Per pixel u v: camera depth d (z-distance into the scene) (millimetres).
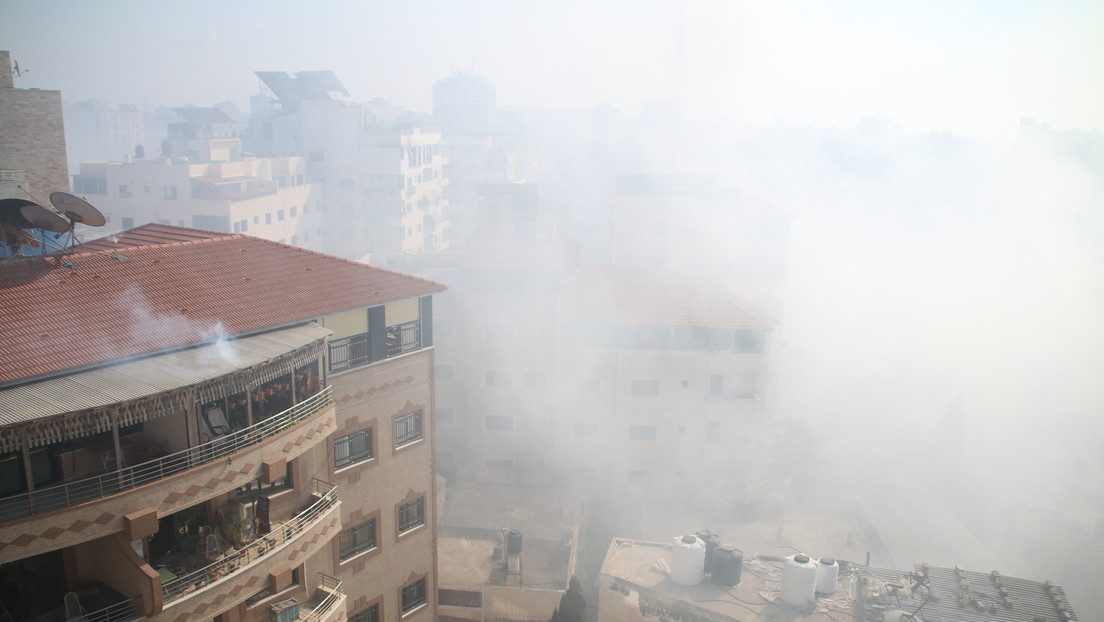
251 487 28531
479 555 45875
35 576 23484
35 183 39750
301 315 28984
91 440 24359
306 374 29469
